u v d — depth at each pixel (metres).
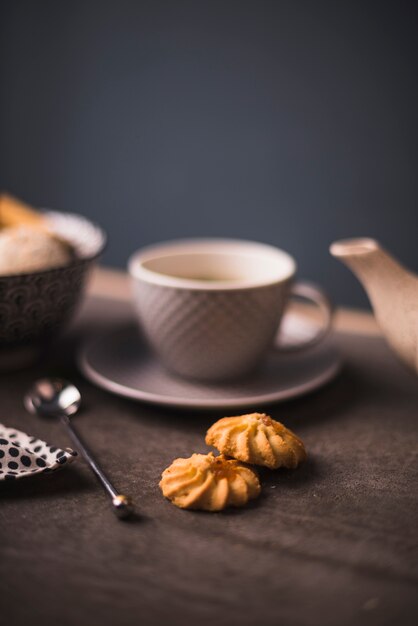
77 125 1.11
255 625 0.34
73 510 0.41
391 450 0.46
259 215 0.99
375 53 0.85
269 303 0.50
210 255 0.57
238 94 0.96
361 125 0.88
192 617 0.34
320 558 0.38
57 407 0.50
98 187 1.12
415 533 0.39
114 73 1.05
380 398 0.52
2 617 0.34
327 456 0.45
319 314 0.75
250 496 0.41
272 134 0.95
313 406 0.51
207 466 0.41
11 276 0.49
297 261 0.98
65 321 0.55
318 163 0.93
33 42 1.11
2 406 0.51
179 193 1.04
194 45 0.97
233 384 0.52
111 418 0.50
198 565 0.37
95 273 0.80
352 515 0.40
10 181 1.21
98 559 0.37
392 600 0.35
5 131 1.18
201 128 1.00
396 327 0.47
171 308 0.50
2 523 0.40
